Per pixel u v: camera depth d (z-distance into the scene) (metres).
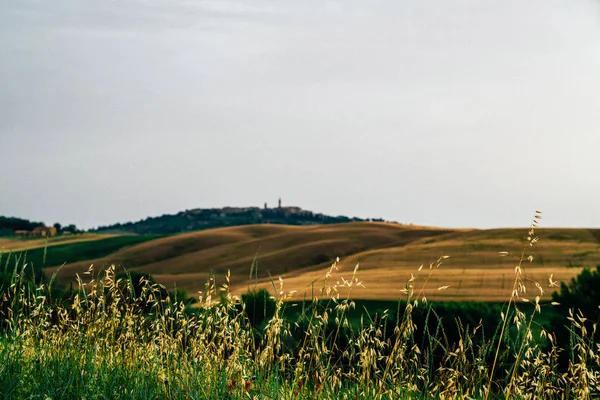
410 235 151.75
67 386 5.64
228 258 135.12
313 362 5.56
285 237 153.88
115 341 6.62
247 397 5.54
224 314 5.95
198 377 5.90
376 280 80.75
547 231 123.69
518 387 5.21
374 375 5.55
